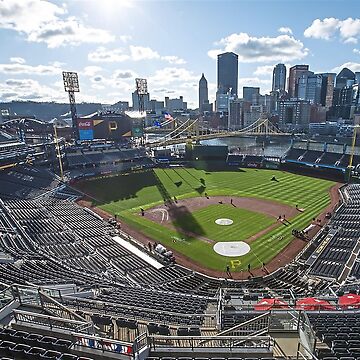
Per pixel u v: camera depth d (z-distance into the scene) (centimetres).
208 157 12681
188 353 1341
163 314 2431
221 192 8462
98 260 4644
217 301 3097
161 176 10362
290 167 11338
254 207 7144
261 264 4662
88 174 10050
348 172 9262
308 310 2397
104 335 1981
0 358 1248
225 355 1334
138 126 12331
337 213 6425
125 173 10638
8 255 4212
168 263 4722
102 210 7200
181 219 6512
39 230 5659
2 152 9406
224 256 4912
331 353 1455
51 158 10381
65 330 1508
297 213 6688
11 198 7494
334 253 4678
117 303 2705
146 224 6291
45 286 2817
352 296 2945
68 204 7512
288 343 1448
